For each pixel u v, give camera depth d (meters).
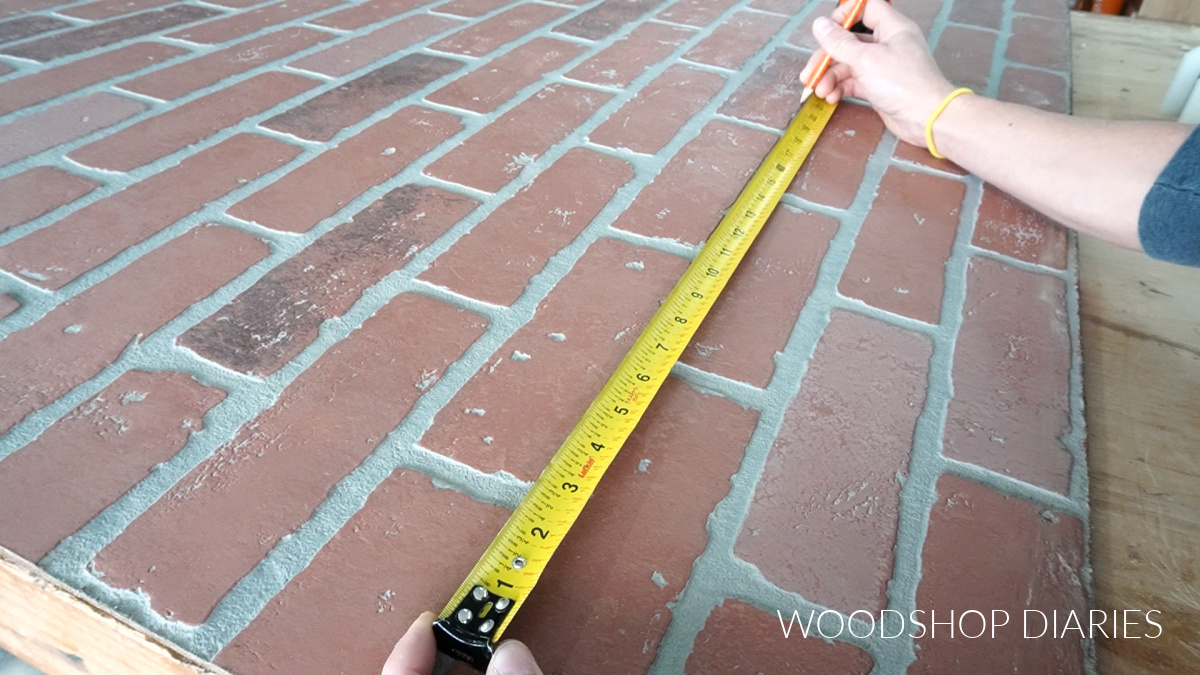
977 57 1.67
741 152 1.26
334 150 1.23
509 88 1.45
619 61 1.58
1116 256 1.08
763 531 0.69
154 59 1.53
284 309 0.91
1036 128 1.04
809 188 1.18
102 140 1.24
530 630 0.61
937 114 1.17
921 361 0.87
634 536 0.68
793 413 0.80
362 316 0.90
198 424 0.76
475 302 0.93
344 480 0.72
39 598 0.64
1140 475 0.75
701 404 0.81
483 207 1.11
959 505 0.71
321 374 0.82
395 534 0.67
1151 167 0.88
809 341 0.89
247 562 0.65
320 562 0.65
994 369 0.86
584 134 1.30
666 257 1.02
